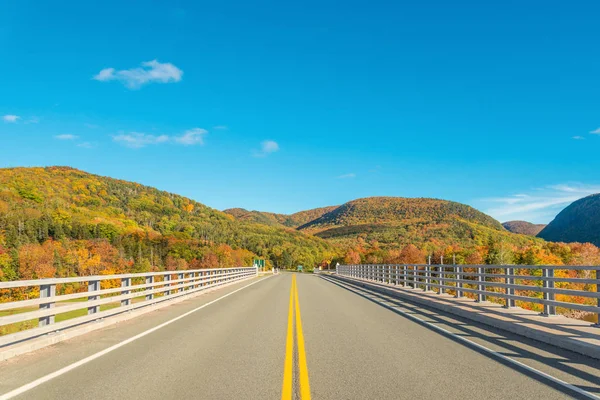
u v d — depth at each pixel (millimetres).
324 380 6105
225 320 12539
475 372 6547
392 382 6000
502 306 13953
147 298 15383
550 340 8750
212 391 5562
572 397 5320
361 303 17828
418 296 18344
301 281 40906
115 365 6988
